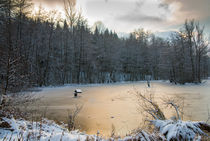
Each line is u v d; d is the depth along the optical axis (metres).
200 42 28.61
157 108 4.56
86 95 13.31
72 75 29.75
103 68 35.75
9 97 4.07
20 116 4.43
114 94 13.80
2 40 8.05
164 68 32.78
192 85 23.31
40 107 8.07
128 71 44.59
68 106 8.47
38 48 24.42
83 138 2.68
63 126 4.86
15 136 2.55
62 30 29.34
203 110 6.88
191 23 28.83
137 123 5.42
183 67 28.59
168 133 2.59
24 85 5.50
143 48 46.28
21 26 19.17
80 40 29.44
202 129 2.76
